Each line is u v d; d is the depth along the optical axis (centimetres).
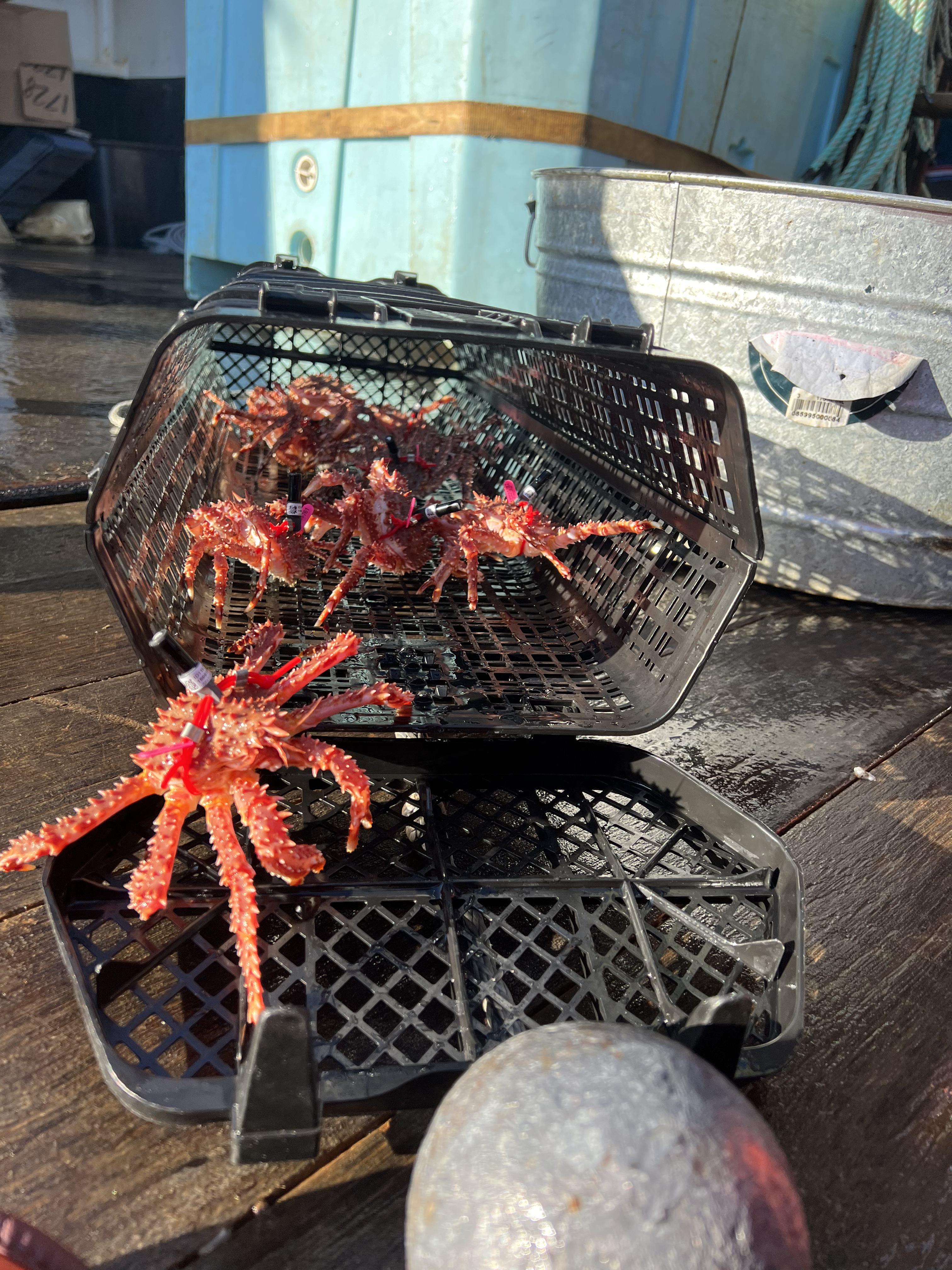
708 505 37
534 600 48
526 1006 27
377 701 30
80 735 40
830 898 36
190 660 28
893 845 39
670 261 60
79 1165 23
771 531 64
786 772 44
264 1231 22
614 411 44
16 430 77
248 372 70
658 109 86
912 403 57
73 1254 20
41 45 198
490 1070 19
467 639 43
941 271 53
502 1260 16
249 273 55
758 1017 28
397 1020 28
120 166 217
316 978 29
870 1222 24
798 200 54
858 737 48
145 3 210
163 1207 23
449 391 73
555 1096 18
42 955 29
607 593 43
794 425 60
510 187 82
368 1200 23
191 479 46
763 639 58
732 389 30
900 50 81
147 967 26
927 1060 29
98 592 54
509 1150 17
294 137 100
